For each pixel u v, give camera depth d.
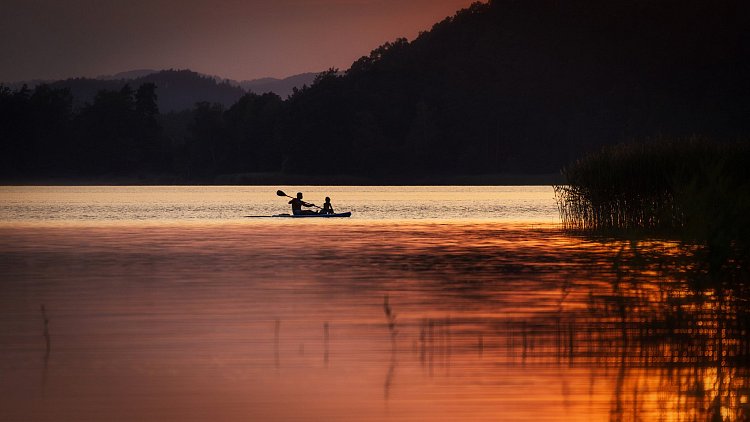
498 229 139.25
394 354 49.03
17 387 43.00
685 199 62.31
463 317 59.12
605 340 51.97
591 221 126.75
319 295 68.81
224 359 48.16
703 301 58.53
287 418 38.56
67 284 75.25
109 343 51.97
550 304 64.19
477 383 43.53
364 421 38.16
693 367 46.47
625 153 122.38
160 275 81.12
